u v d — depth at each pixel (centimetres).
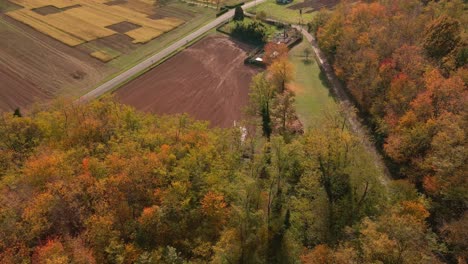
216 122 9644
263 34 13300
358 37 9994
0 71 11531
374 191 5909
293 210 5981
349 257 4644
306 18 15350
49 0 16850
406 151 6700
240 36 13738
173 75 11581
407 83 7462
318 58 12188
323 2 17050
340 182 6278
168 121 8294
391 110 7569
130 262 4834
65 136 7506
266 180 6131
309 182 6219
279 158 5800
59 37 13600
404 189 5922
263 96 9150
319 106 9806
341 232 5550
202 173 6144
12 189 5775
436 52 8581
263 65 11881
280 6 16875
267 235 5419
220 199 5509
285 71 9756
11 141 7456
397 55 8444
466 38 8512
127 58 12475
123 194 5575
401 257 4272
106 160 6334
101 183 5550
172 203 5503
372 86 8350
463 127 6153
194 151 6500
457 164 5541
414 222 4744
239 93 10700
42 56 12400
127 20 15250
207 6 16850
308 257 5016
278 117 8875
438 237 5291
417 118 6875
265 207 5744
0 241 4838
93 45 13175
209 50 13012
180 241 5272
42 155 6538
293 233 5669
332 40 11088
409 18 10312
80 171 6056
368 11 11088
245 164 6762
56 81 11175
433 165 5891
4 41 13200
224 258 4922
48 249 4578
